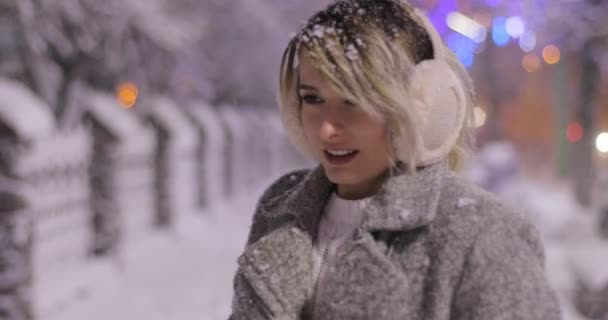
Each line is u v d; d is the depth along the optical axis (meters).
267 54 20.50
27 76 9.23
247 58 20.44
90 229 8.21
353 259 1.61
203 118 13.12
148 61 12.71
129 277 8.13
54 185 6.92
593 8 12.95
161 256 9.41
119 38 10.55
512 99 27.58
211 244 10.47
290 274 1.76
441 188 1.62
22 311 5.66
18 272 5.61
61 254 7.14
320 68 1.58
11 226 5.55
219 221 12.78
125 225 9.12
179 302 7.21
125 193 9.19
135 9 10.61
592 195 13.42
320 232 1.79
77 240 7.71
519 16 13.70
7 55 9.12
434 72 1.62
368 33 1.59
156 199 10.73
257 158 19.45
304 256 1.76
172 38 11.85
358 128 1.62
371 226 1.61
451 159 1.82
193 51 16.53
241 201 15.66
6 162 5.47
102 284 7.54
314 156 1.85
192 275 8.37
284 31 20.80
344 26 1.60
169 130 10.74
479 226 1.54
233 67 20.53
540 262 1.56
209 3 19.14
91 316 6.58
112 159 8.31
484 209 1.56
